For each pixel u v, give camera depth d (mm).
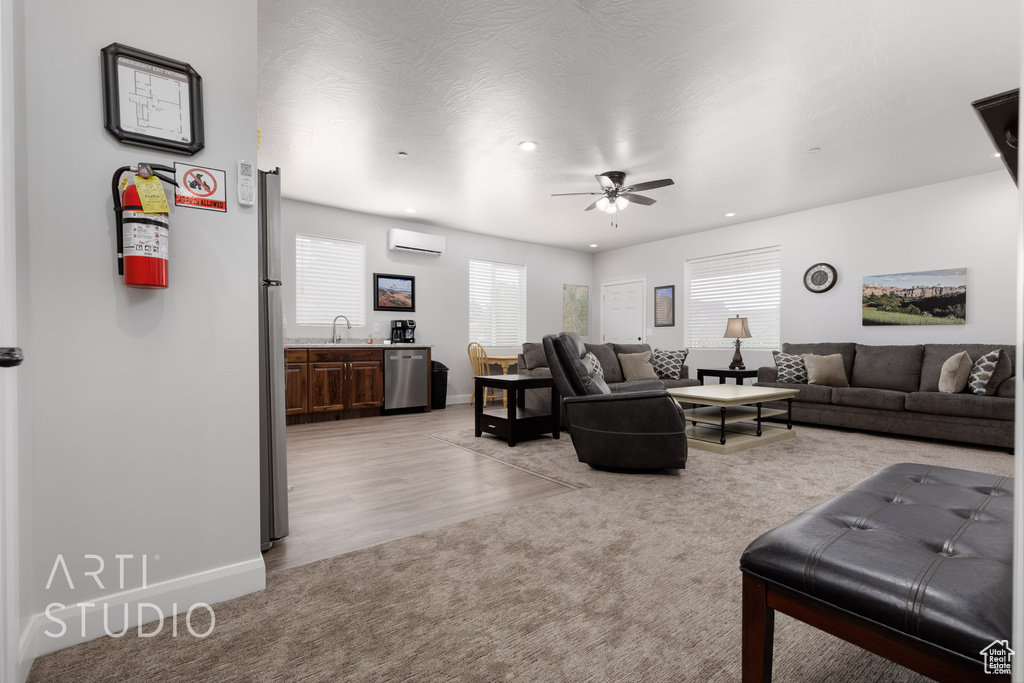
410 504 2551
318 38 2496
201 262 1589
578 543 2029
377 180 4738
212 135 1606
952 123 3439
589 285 8492
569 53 2629
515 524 2256
